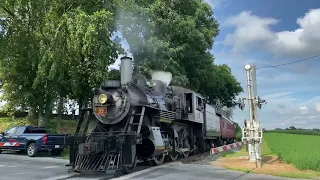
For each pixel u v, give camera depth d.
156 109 12.91
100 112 11.72
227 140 33.97
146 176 10.08
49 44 19.27
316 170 11.37
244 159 15.32
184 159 16.11
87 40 17.44
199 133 19.05
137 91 12.62
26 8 19.92
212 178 9.70
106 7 20.70
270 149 21.59
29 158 16.50
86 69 20.70
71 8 20.55
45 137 17.44
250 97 14.00
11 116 29.09
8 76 22.61
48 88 21.50
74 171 10.65
